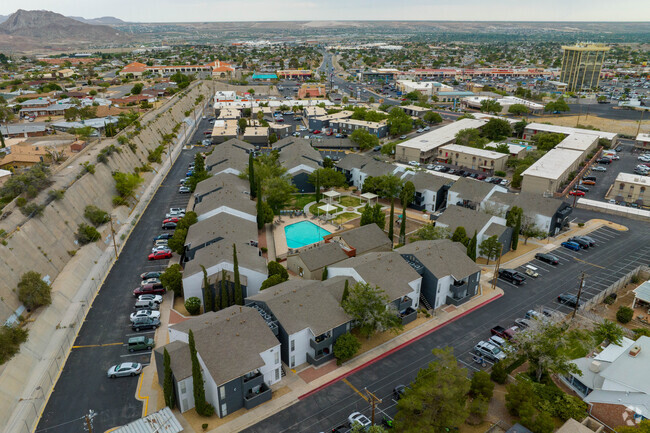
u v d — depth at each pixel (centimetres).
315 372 5922
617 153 17588
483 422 5097
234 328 5628
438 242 8131
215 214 9719
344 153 17050
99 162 12012
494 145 16975
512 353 5778
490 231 9081
